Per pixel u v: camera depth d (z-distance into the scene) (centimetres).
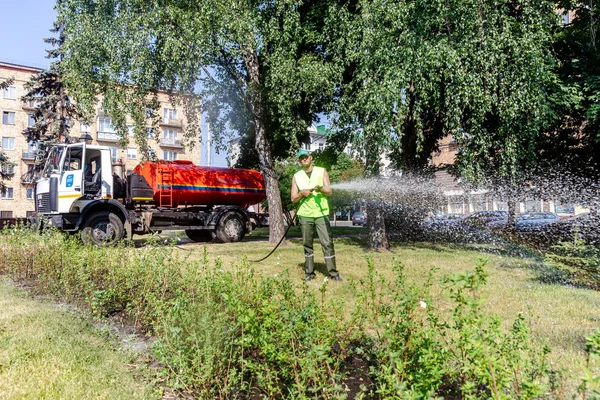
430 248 1166
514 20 983
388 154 1052
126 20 1006
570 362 294
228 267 696
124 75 1025
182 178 1326
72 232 1097
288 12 1030
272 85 1043
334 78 1058
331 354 301
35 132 2700
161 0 1010
